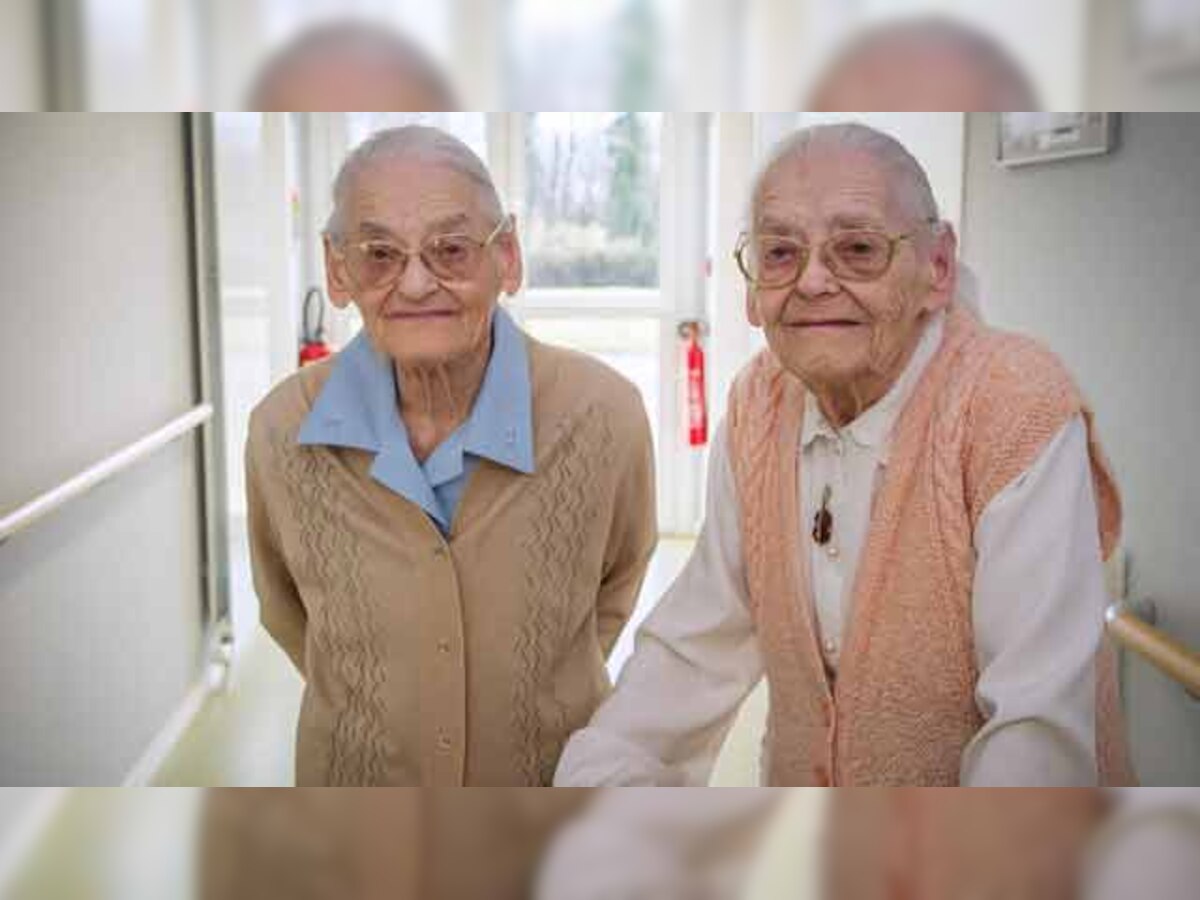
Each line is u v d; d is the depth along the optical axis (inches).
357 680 39.5
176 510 100.0
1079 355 63.2
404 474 37.4
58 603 72.0
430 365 36.3
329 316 168.9
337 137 162.9
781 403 35.1
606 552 44.6
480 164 35.3
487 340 39.1
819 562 33.6
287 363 158.2
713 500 37.8
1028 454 29.3
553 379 41.1
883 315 29.7
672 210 164.2
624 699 36.7
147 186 91.7
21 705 65.9
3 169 63.5
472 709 39.3
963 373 30.9
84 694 76.4
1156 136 54.8
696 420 163.2
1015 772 27.2
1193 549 52.4
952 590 30.7
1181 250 52.8
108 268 82.1
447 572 38.3
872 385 31.9
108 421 81.7
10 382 63.9
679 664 37.2
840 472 33.1
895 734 32.2
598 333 167.0
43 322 69.3
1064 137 62.7
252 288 135.0
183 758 90.8
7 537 61.4
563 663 40.7
